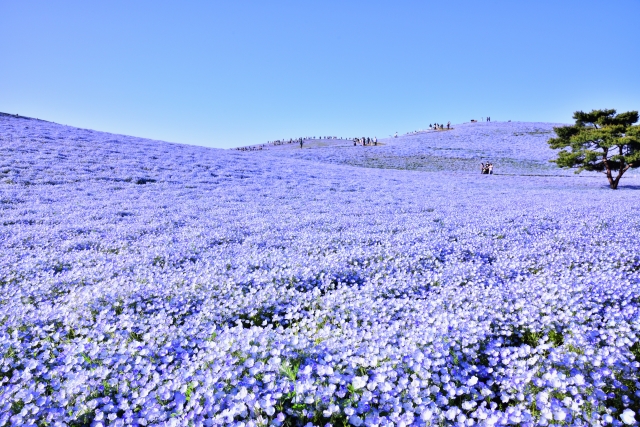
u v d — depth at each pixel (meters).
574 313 5.61
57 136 33.00
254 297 6.26
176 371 4.01
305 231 12.51
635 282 7.21
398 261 8.76
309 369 3.80
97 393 3.72
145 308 6.11
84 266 8.41
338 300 6.16
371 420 3.35
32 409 3.39
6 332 5.02
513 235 11.98
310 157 59.94
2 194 16.41
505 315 5.63
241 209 16.83
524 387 3.86
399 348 4.52
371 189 27.11
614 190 31.11
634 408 3.80
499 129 95.31
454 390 3.70
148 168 26.09
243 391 3.51
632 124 35.88
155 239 10.90
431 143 78.31
